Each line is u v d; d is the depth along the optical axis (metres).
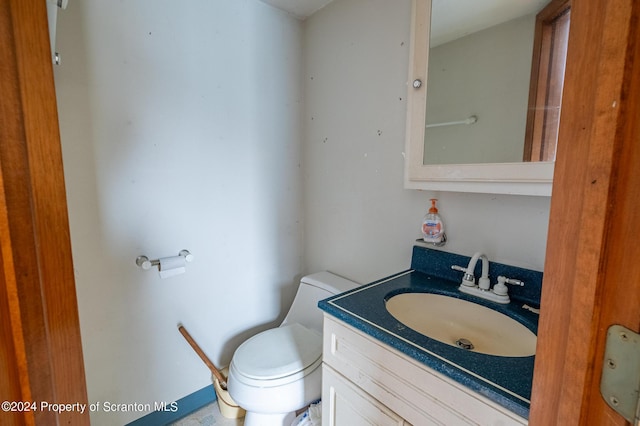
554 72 0.78
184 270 1.30
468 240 1.07
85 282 1.13
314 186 1.68
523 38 0.83
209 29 1.32
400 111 1.22
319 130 1.61
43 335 0.37
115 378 1.23
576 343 0.32
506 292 0.93
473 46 0.92
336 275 1.58
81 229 1.10
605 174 0.28
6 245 0.33
